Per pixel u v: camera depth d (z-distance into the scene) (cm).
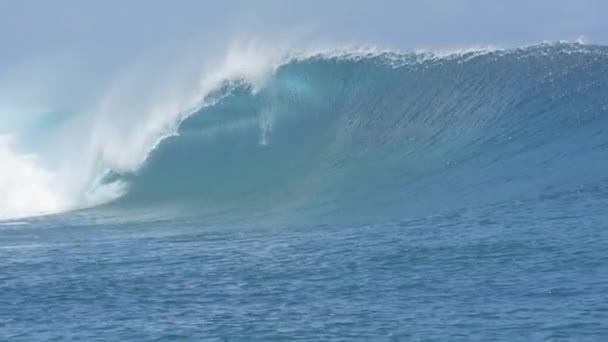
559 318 2758
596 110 5453
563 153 5131
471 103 5738
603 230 3822
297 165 5631
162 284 3456
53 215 5341
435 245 3809
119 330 2900
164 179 5784
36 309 3191
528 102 5628
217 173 5728
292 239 4178
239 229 4562
